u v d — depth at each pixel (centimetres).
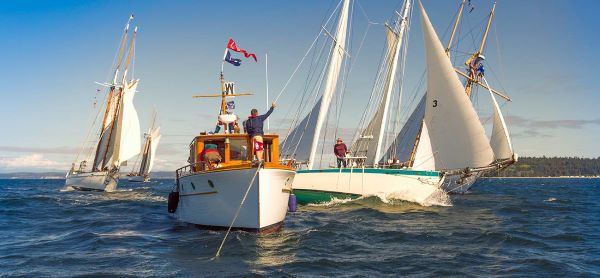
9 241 1870
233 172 1802
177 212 2406
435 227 2152
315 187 3066
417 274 1305
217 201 1892
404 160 4269
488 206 3438
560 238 1906
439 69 3356
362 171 2977
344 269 1351
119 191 6456
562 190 7144
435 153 3409
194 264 1408
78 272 1327
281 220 1992
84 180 6384
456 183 4716
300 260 1443
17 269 1374
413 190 2995
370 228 2091
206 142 2039
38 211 3088
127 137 6925
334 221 2305
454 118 3338
